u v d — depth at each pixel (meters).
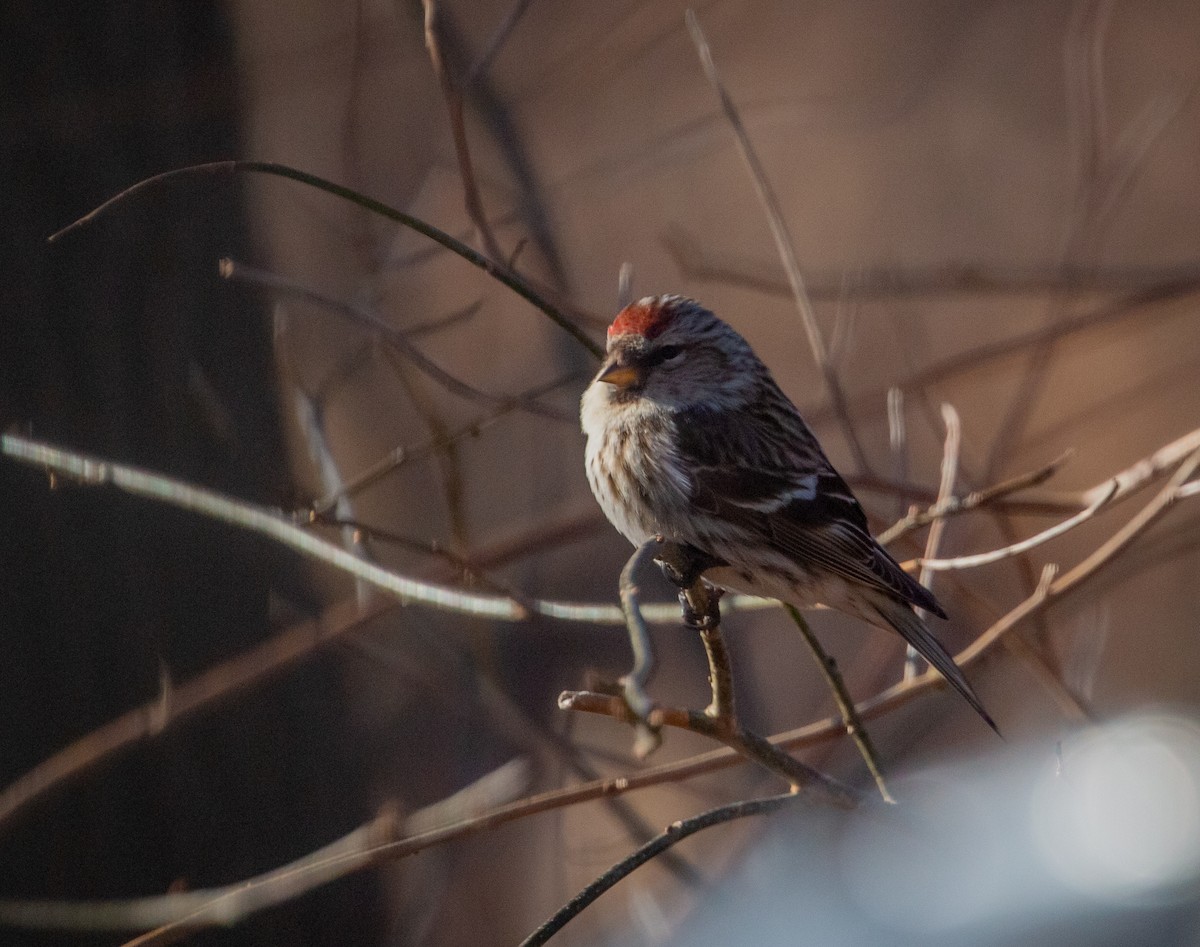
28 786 8.48
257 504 9.55
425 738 10.74
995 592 13.59
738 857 11.14
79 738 9.26
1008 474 12.78
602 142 17.58
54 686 9.26
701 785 12.91
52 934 9.35
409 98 13.84
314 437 8.80
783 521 7.86
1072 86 12.20
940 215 21.38
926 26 20.72
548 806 7.30
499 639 13.25
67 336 9.31
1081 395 18.41
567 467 14.32
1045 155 21.61
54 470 7.98
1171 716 14.56
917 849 11.79
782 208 20.72
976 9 21.17
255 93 10.15
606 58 13.68
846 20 20.30
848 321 10.87
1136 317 16.08
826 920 11.51
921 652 7.50
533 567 13.47
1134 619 16.47
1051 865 11.79
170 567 9.45
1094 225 11.76
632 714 4.89
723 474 7.92
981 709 7.26
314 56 12.93
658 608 7.90
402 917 10.82
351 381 12.78
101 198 9.43
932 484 17.02
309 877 7.52
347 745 10.20
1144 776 12.29
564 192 15.69
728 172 20.53
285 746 9.93
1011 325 19.86
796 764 6.74
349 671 10.27
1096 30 11.64
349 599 10.43
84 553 9.34
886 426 17.53
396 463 8.49
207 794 9.65
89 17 9.47
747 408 8.13
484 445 14.59
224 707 9.76
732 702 6.52
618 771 12.31
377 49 13.17
